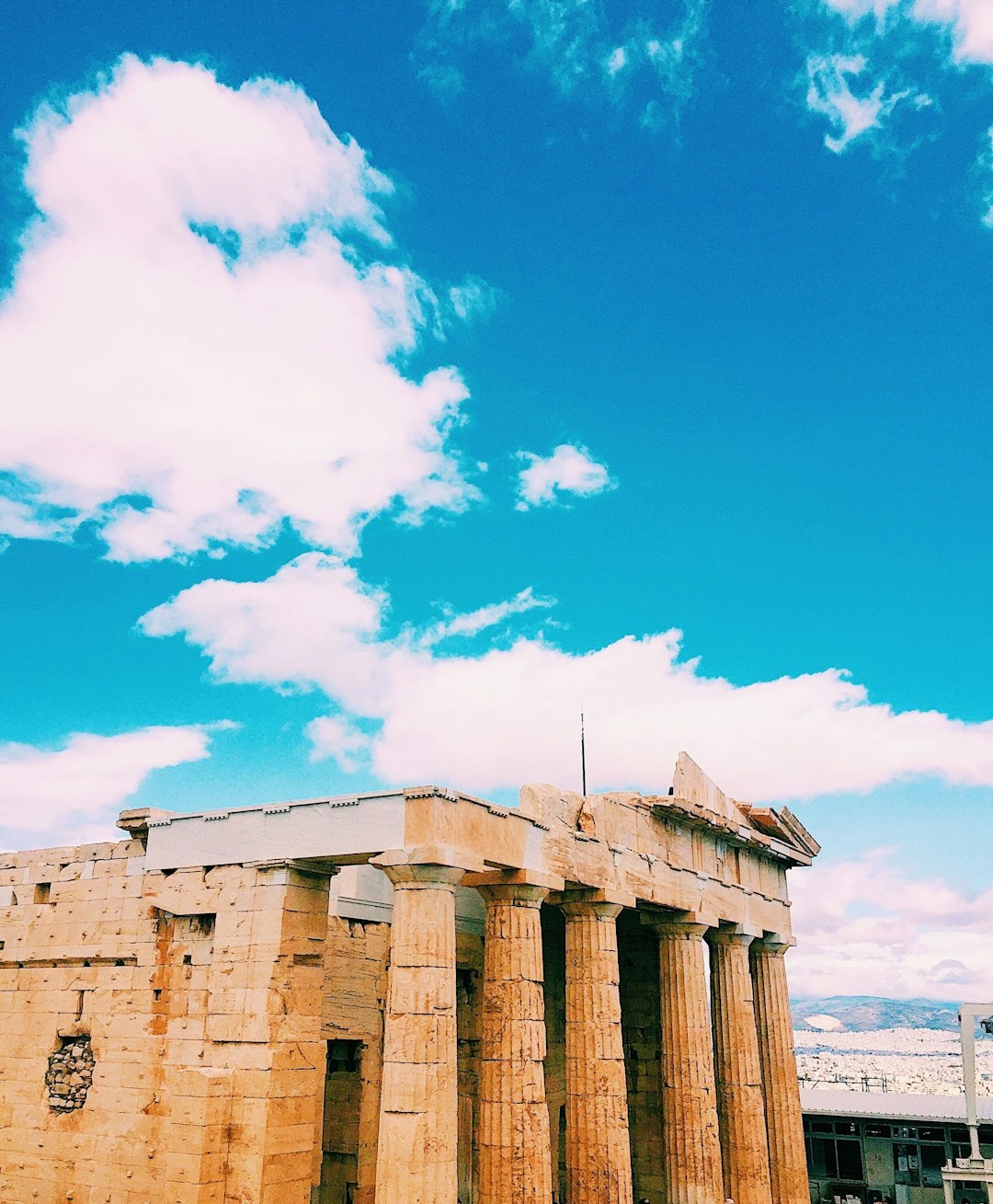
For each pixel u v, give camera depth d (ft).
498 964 100.12
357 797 94.99
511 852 99.30
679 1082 124.47
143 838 111.34
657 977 156.46
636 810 124.47
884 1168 192.54
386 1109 84.38
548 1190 94.94
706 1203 119.03
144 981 104.58
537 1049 98.22
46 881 117.91
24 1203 103.71
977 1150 174.40
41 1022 111.45
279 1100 92.53
